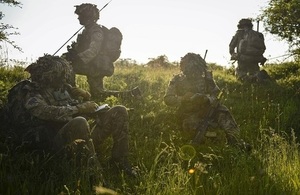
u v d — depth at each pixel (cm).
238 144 677
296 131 905
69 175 489
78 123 527
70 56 896
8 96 577
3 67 1112
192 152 659
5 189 458
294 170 547
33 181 486
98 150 633
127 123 584
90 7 927
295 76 1514
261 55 1576
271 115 961
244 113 988
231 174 549
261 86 1320
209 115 732
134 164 622
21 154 535
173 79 772
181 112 761
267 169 540
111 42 948
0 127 570
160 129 793
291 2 1811
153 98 1012
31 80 574
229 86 1319
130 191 507
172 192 464
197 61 760
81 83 1062
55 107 543
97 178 495
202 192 497
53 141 546
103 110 583
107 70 948
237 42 1611
